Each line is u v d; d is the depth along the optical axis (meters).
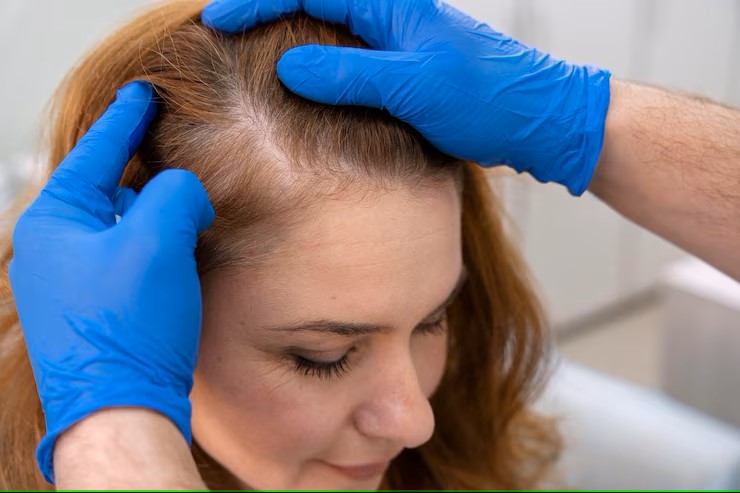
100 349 0.59
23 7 1.66
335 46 0.71
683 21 2.52
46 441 0.57
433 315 0.80
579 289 2.57
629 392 1.59
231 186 0.70
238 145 0.71
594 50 2.27
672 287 1.68
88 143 0.71
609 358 2.55
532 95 0.76
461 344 1.14
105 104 0.81
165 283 0.62
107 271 0.61
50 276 0.62
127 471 0.54
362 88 0.70
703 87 2.74
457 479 1.22
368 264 0.70
